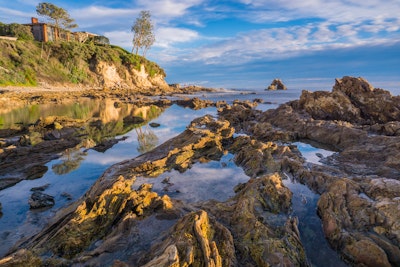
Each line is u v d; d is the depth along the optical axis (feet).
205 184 54.85
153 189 52.26
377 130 84.64
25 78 263.08
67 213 44.11
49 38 347.77
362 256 30.83
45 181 60.08
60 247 33.99
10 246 37.40
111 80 359.66
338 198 40.11
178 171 62.18
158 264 24.57
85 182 59.67
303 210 42.73
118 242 33.63
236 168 63.98
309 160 68.59
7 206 49.03
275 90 408.46
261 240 32.01
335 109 111.96
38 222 43.96
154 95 277.85
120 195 43.68
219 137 84.94
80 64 332.19
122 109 172.96
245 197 42.24
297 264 29.73
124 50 451.94
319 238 36.32
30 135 95.71
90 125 119.75
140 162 65.46
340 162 64.59
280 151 68.64
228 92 358.02
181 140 80.12
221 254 29.12
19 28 323.98
